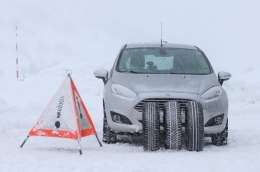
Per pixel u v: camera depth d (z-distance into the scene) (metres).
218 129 14.65
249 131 17.78
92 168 11.13
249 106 24.36
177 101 14.16
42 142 15.27
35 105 23.33
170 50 16.97
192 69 16.05
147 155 12.77
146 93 14.34
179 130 13.64
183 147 14.12
